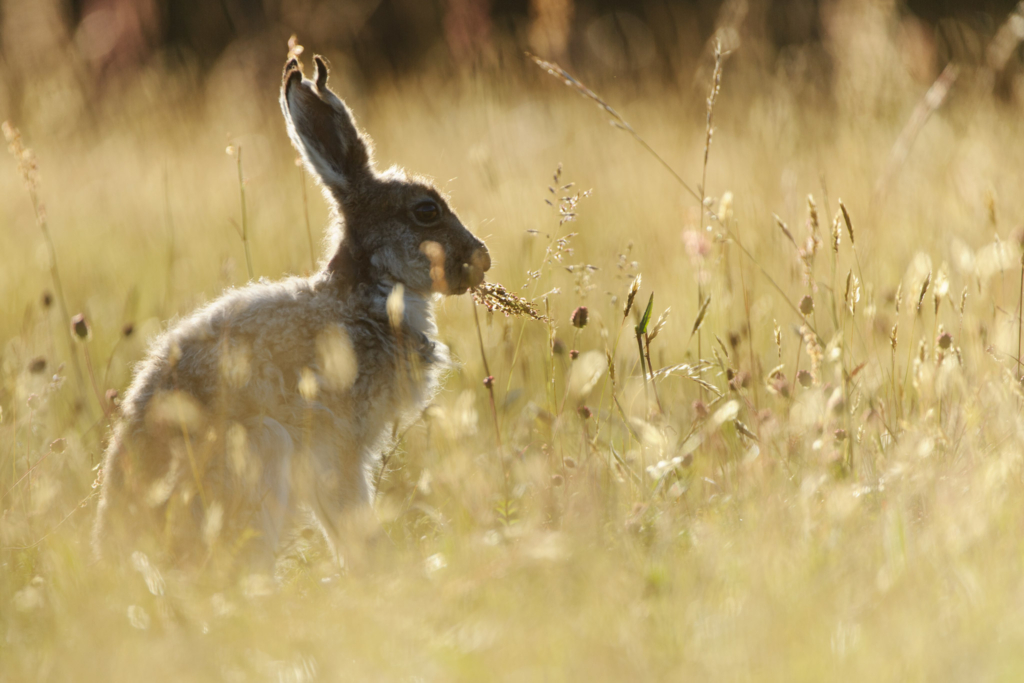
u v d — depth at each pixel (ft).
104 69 99.30
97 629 23.93
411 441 38.96
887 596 22.89
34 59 94.99
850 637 21.39
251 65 99.19
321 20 106.73
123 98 97.55
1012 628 21.29
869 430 33.22
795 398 34.06
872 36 70.79
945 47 83.61
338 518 32.04
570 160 71.67
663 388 42.86
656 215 59.21
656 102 88.63
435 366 37.60
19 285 57.57
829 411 30.66
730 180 64.69
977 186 53.21
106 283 60.13
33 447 37.22
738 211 56.75
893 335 34.50
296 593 27.55
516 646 22.06
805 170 63.82
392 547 29.99
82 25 102.01
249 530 28.25
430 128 81.10
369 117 92.73
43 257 61.72
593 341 46.06
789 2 99.40
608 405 43.68
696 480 31.42
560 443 33.99
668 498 29.86
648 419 34.50
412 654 22.08
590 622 22.88
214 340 32.58
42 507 30.22
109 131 93.20
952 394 34.22
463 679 21.17
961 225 50.44
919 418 32.35
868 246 47.78
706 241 41.16
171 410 29.84
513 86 84.89
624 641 21.71
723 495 30.78
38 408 37.06
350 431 33.45
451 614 23.90
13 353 43.70
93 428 39.29
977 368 35.63
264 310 33.45
